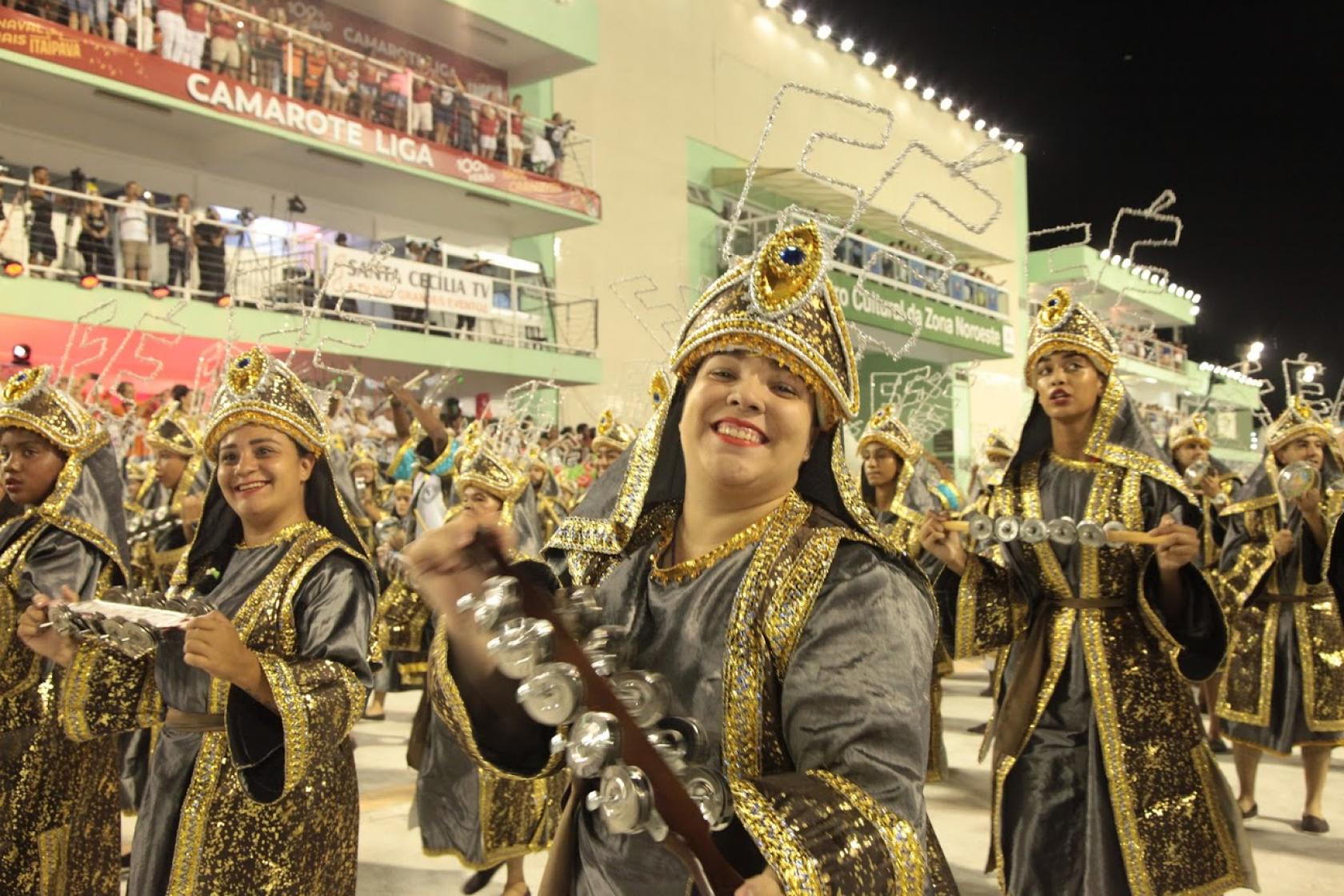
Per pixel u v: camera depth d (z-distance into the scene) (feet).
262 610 9.60
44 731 12.14
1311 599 19.07
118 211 38.70
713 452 5.53
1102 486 12.34
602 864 5.61
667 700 5.08
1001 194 75.15
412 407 26.37
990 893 15.47
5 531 12.31
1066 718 12.14
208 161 45.65
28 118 40.42
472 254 52.37
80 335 36.35
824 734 4.97
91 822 12.43
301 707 8.71
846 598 5.27
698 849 4.47
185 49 40.52
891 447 21.34
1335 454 19.95
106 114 41.70
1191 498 11.82
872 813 4.61
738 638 5.31
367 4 50.60
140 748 16.81
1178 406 72.28
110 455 13.00
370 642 9.91
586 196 55.67
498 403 55.16
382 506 30.48
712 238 67.26
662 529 6.23
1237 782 21.91
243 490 10.09
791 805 4.51
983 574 12.69
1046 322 12.60
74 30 37.68
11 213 35.29
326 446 10.57
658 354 61.26
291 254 43.52
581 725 4.41
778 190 54.29
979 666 35.50
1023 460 13.10
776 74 70.23
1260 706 18.94
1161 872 11.37
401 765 22.57
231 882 9.08
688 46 66.80
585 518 6.47
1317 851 17.38
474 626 5.14
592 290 61.00
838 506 5.82
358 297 42.98
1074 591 12.27
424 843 15.21
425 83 48.93
